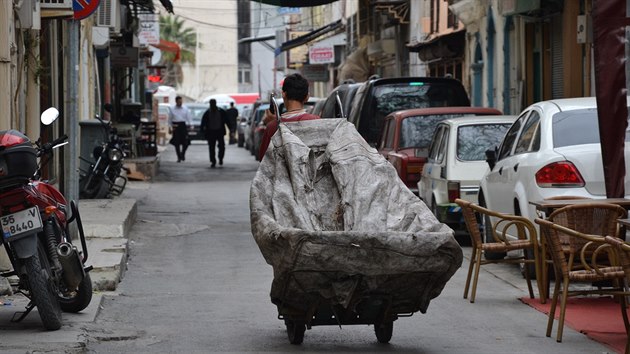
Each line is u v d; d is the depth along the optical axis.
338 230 10.94
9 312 13.15
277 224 10.58
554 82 32.78
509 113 37.28
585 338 12.21
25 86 19.27
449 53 45.28
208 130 47.25
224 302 14.51
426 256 10.31
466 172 20.59
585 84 29.38
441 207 20.73
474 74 41.47
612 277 12.01
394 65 62.19
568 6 30.28
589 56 28.62
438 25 47.84
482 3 39.56
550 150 15.95
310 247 10.15
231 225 24.39
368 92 27.77
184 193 33.09
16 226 11.51
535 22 34.31
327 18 89.19
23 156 11.46
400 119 24.25
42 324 12.34
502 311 13.92
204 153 62.38
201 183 37.66
